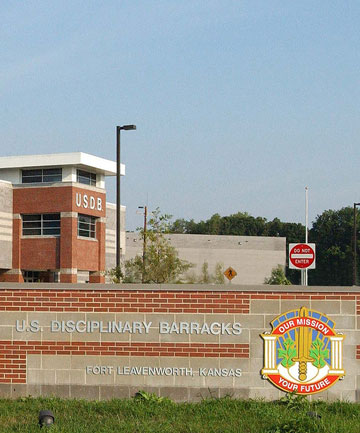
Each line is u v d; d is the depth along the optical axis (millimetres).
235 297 15094
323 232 118062
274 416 13094
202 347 15070
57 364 15242
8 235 55156
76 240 54938
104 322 15227
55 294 15344
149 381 15086
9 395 15242
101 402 14461
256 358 15016
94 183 59500
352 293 15008
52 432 11750
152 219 38094
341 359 14961
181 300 15148
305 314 15016
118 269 35250
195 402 14922
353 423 12633
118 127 35938
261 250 88625
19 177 57000
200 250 86625
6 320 15391
